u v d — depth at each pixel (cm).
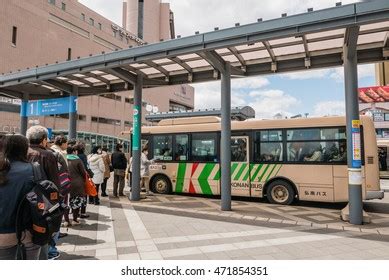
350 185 775
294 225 745
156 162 1309
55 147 576
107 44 5494
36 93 1427
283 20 712
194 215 850
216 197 1221
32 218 268
